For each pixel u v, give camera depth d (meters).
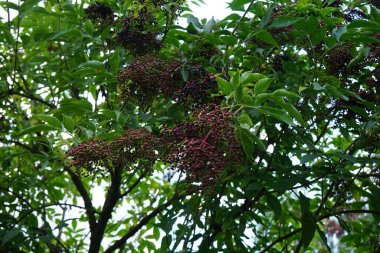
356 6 5.09
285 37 4.71
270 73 5.03
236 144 3.16
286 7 4.67
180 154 3.07
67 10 5.38
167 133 3.28
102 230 5.93
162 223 4.88
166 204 5.41
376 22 4.49
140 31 4.72
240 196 4.91
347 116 4.97
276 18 4.24
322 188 5.30
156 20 5.18
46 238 5.28
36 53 5.98
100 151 3.62
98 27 5.38
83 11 5.40
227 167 3.24
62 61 6.06
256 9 4.64
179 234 4.93
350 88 5.03
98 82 4.96
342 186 5.39
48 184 7.10
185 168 3.01
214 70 4.18
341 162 4.62
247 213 4.94
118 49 4.98
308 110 4.92
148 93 4.38
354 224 6.28
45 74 6.11
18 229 5.04
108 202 5.89
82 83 5.54
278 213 4.57
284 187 4.30
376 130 4.88
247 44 4.63
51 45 6.09
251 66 4.78
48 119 4.09
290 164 4.81
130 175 5.45
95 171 3.71
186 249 4.91
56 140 4.81
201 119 3.17
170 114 4.89
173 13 4.94
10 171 7.11
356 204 5.38
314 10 4.55
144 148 3.57
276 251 5.91
